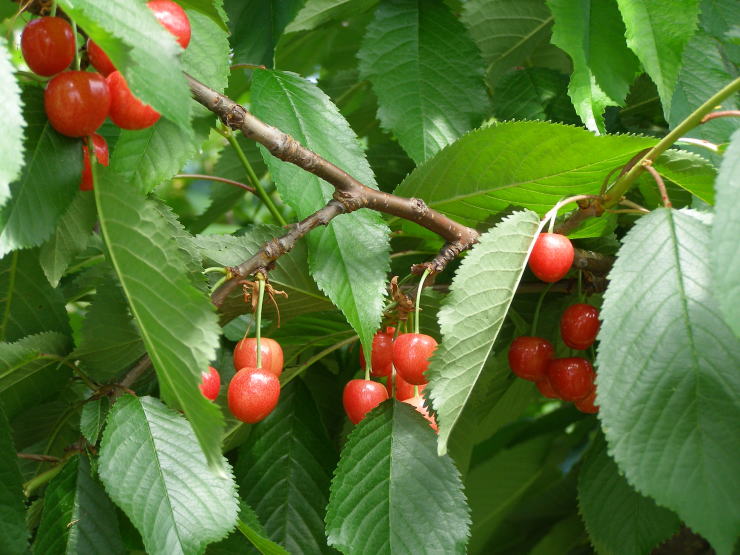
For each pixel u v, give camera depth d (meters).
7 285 0.79
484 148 0.77
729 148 0.64
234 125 0.71
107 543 0.73
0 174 0.62
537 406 1.28
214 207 1.00
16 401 0.77
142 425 0.72
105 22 0.63
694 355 0.67
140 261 0.67
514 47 0.94
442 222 0.76
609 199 0.76
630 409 0.67
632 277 0.69
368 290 0.75
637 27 0.77
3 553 0.70
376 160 0.93
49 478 0.75
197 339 0.66
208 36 0.75
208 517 0.70
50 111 0.67
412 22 0.86
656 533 0.79
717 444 0.66
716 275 0.63
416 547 0.72
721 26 0.82
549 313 0.87
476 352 0.72
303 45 1.06
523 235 0.74
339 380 0.90
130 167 0.74
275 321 0.82
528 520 1.03
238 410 0.72
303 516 0.81
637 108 0.91
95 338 0.77
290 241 0.73
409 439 0.74
